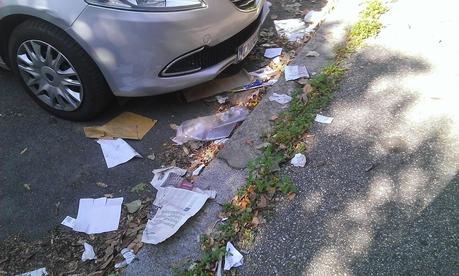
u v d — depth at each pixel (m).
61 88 3.23
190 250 2.46
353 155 2.91
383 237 2.45
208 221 2.59
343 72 3.55
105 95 3.22
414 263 2.32
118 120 3.39
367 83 3.44
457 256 2.33
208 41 3.13
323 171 2.82
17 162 3.11
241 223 2.55
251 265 2.37
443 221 2.50
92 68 3.07
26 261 2.58
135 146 3.22
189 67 3.19
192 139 3.24
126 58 2.98
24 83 3.38
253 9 3.41
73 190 2.94
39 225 2.75
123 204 2.84
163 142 3.24
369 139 3.01
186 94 3.56
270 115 3.25
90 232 2.70
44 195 2.91
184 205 2.67
